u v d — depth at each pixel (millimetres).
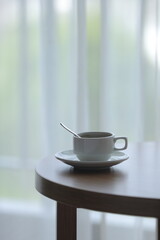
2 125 2002
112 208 945
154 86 1808
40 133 1959
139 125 1843
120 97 1870
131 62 1854
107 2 1837
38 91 1948
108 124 1879
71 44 1887
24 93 1954
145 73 1810
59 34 1897
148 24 1791
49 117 1931
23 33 1936
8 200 2027
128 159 1196
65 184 1006
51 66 1914
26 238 2006
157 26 1784
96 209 959
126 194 945
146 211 925
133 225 1878
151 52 1798
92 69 1862
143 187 985
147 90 1817
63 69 1907
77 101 1871
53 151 1931
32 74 1946
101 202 953
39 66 1937
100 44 1844
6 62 1975
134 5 1827
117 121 1880
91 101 1873
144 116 1827
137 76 1849
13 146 2000
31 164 1979
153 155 1244
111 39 1856
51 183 1022
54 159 1208
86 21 1848
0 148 2014
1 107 1996
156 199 922
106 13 1839
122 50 1854
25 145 1976
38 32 1928
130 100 1865
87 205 967
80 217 1881
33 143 1973
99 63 1853
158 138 1812
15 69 1967
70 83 1901
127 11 1835
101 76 1852
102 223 1881
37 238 1990
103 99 1859
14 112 1982
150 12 1785
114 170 1104
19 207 2012
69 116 1912
